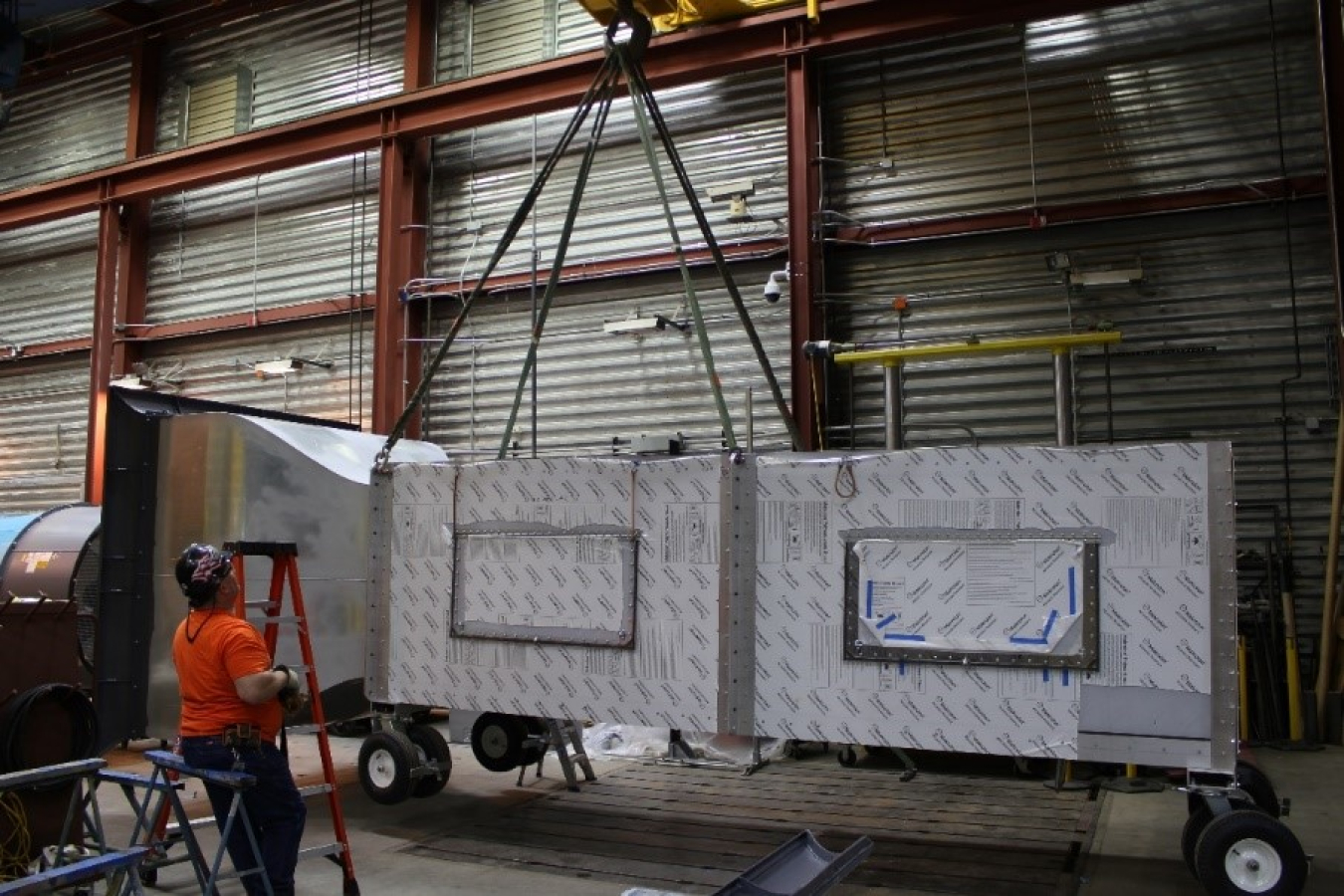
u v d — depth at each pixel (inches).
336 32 539.8
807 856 158.7
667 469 212.2
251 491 256.5
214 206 558.9
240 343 543.2
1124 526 180.5
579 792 271.4
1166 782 270.8
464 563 232.5
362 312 507.2
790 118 396.5
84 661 331.3
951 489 191.2
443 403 481.7
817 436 386.3
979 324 392.2
